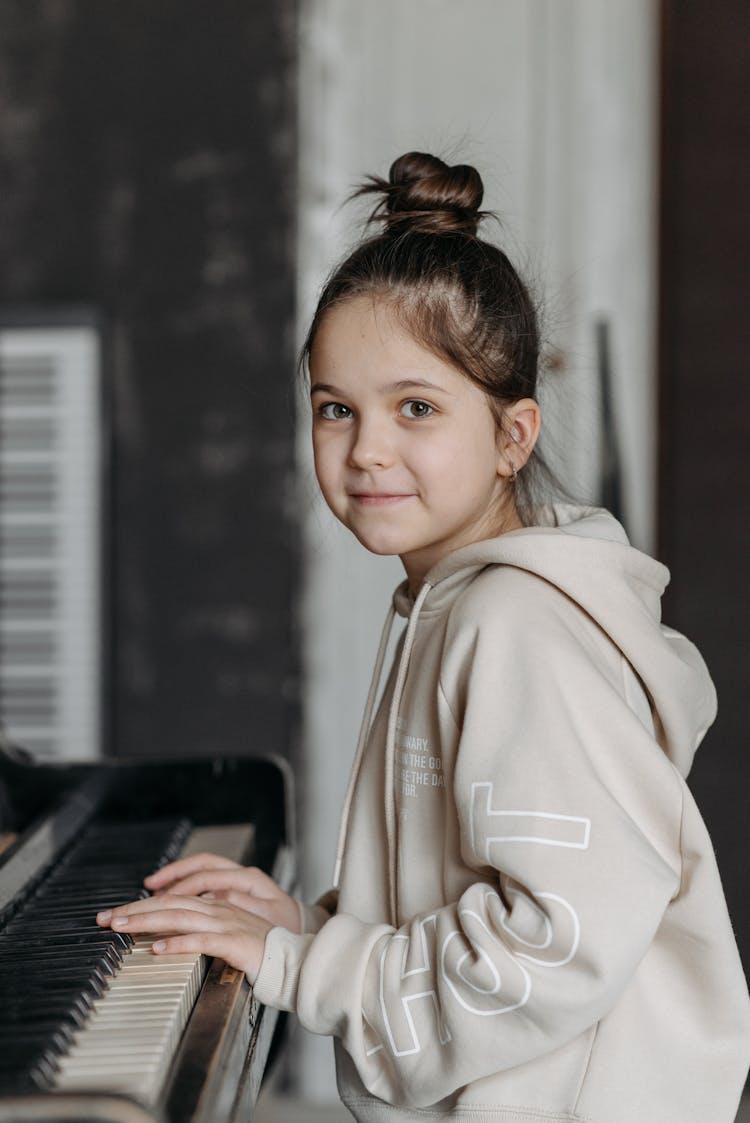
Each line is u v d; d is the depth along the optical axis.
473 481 1.11
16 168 2.81
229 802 1.68
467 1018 0.96
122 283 2.82
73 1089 0.77
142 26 2.77
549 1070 1.04
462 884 1.07
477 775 0.99
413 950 1.02
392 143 2.73
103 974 1.00
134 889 1.29
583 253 2.71
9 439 2.82
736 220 2.68
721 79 2.66
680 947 1.07
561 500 1.39
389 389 1.09
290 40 2.75
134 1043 0.86
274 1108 2.78
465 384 1.10
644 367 2.71
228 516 2.84
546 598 1.06
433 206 1.19
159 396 2.83
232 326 2.81
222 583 2.85
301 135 2.76
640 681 1.11
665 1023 1.07
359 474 1.11
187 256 2.80
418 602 1.15
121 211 2.80
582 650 1.03
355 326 1.10
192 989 1.00
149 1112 0.67
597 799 0.96
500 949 0.95
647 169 2.69
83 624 2.82
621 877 0.94
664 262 2.70
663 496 2.73
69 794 1.66
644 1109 1.04
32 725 2.84
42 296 2.83
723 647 2.74
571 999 0.93
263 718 2.86
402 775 1.14
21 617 2.84
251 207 2.78
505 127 2.71
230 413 2.83
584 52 2.68
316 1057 2.81
